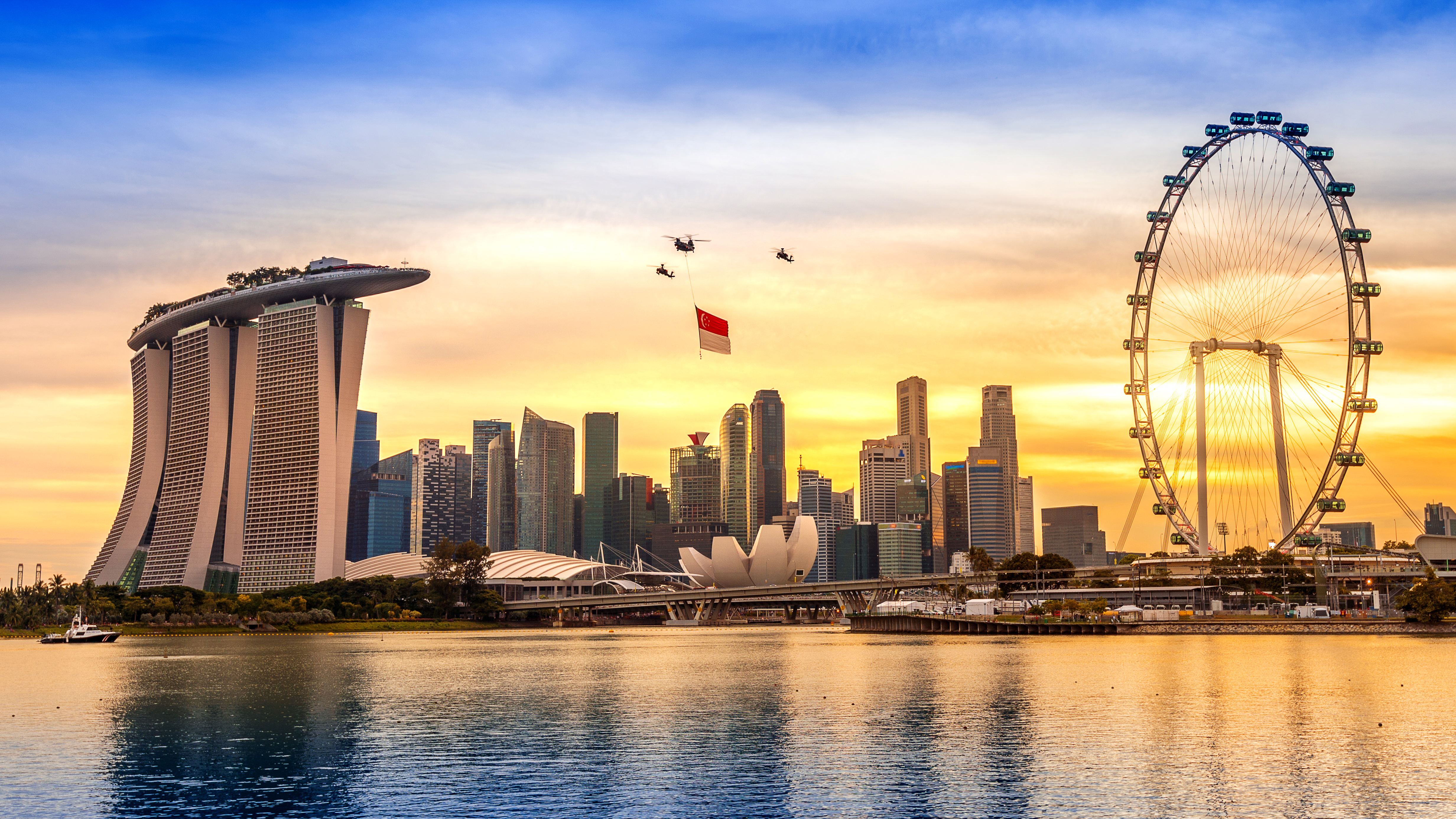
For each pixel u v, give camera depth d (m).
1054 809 69.62
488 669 172.25
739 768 82.19
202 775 81.75
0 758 89.19
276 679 154.25
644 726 103.19
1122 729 97.75
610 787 76.56
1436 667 151.25
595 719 108.06
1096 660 171.25
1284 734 94.25
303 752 90.56
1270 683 131.38
